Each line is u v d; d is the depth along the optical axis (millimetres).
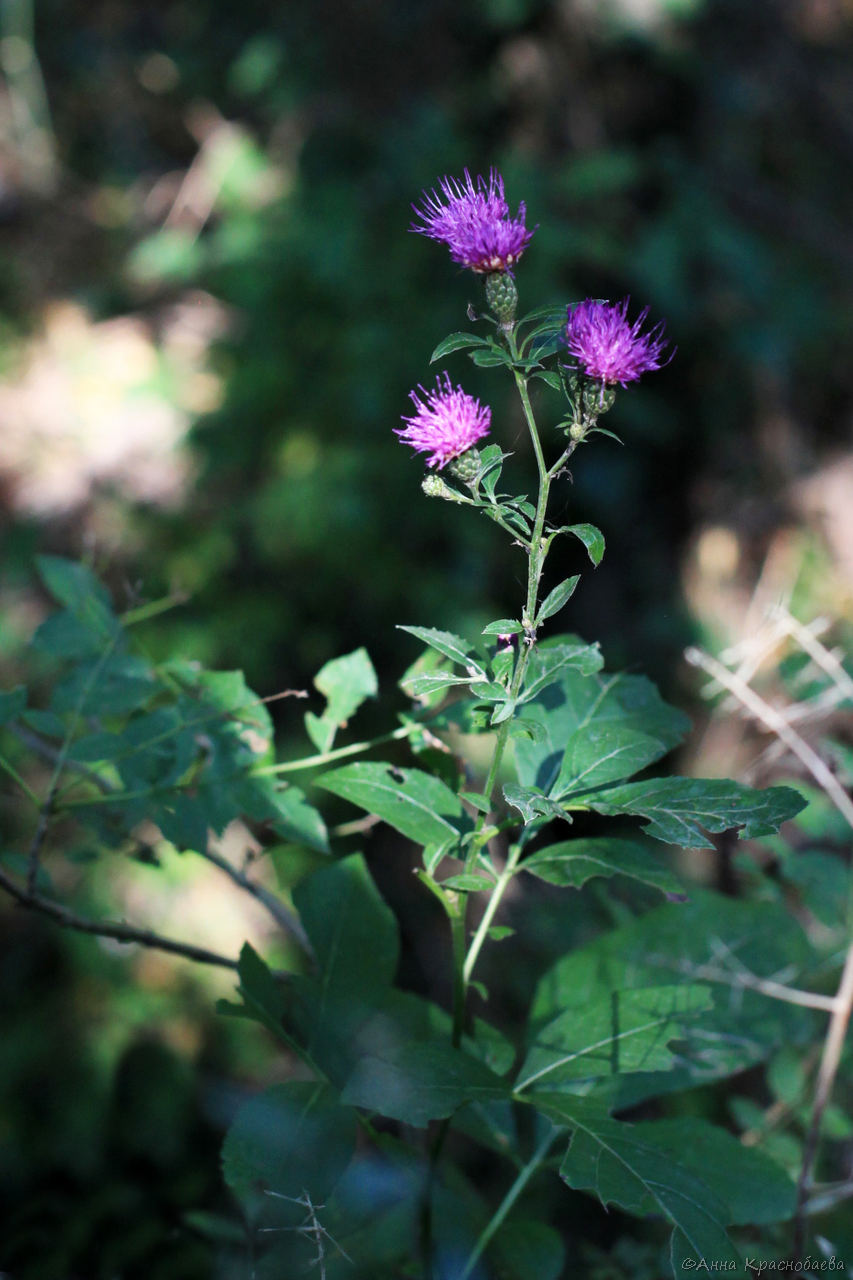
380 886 3336
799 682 1558
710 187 4336
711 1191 861
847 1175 1519
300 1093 972
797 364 4242
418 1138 1274
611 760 998
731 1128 2314
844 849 1677
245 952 1049
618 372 879
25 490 3881
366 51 4473
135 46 5074
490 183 949
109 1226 1465
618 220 4117
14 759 3025
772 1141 1449
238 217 4359
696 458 4133
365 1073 899
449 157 4148
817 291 4359
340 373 3967
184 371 4145
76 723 1218
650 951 1285
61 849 3059
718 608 3934
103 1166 2523
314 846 1161
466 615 3727
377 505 3812
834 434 4230
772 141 4527
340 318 4062
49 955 3076
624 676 1170
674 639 3871
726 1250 826
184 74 4945
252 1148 929
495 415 3566
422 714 1198
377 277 4039
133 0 5137
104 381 4133
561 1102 925
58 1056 2840
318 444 3891
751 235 4320
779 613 1570
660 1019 999
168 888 3166
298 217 4242
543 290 3766
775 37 4555
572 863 942
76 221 4688
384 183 4223
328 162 4387
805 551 3951
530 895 2920
